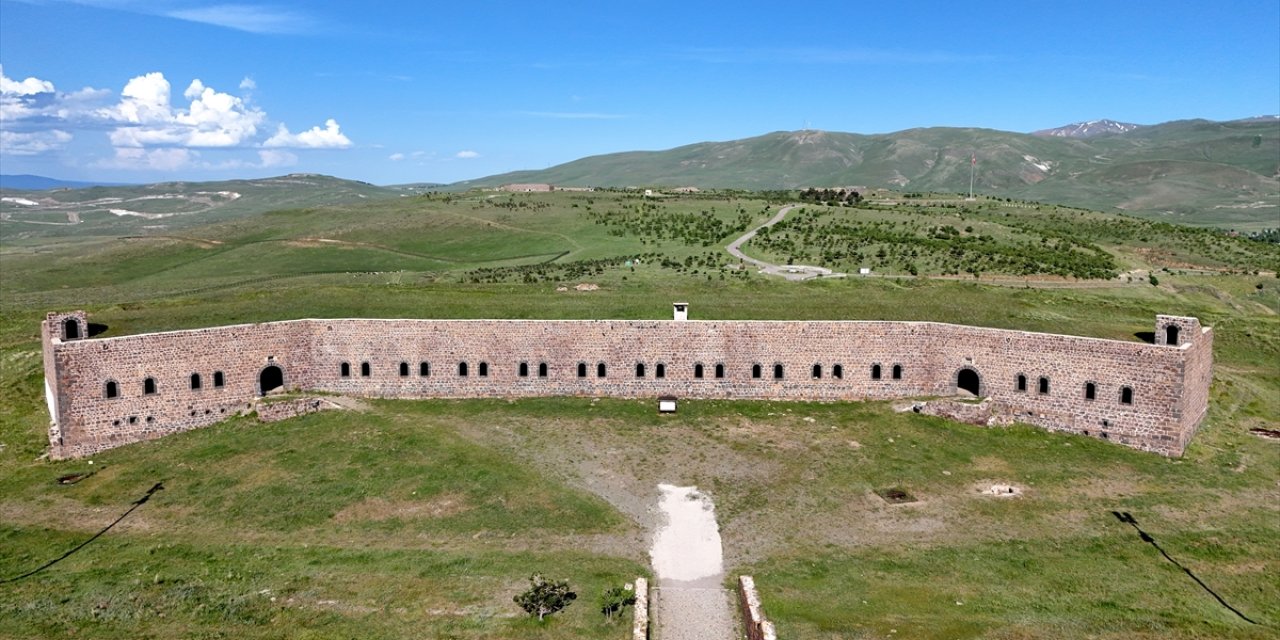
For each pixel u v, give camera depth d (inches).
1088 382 2721.5
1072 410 2758.4
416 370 3031.5
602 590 1681.8
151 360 2657.5
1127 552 1925.4
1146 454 2598.4
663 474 2373.3
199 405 2763.3
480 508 2135.8
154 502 2191.2
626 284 4028.1
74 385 2527.1
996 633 1519.4
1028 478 2391.7
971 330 2925.7
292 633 1487.5
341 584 1701.5
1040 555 1902.1
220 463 2454.5
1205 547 1952.5
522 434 2682.1
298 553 1867.6
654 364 3058.6
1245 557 1900.8
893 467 2444.6
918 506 2185.0
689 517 2094.0
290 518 2086.6
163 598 1627.7
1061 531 2044.8
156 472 2395.4
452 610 1582.2
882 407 2972.4
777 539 1978.3
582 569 1786.4
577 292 3722.9
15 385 3031.5
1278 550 1939.0
